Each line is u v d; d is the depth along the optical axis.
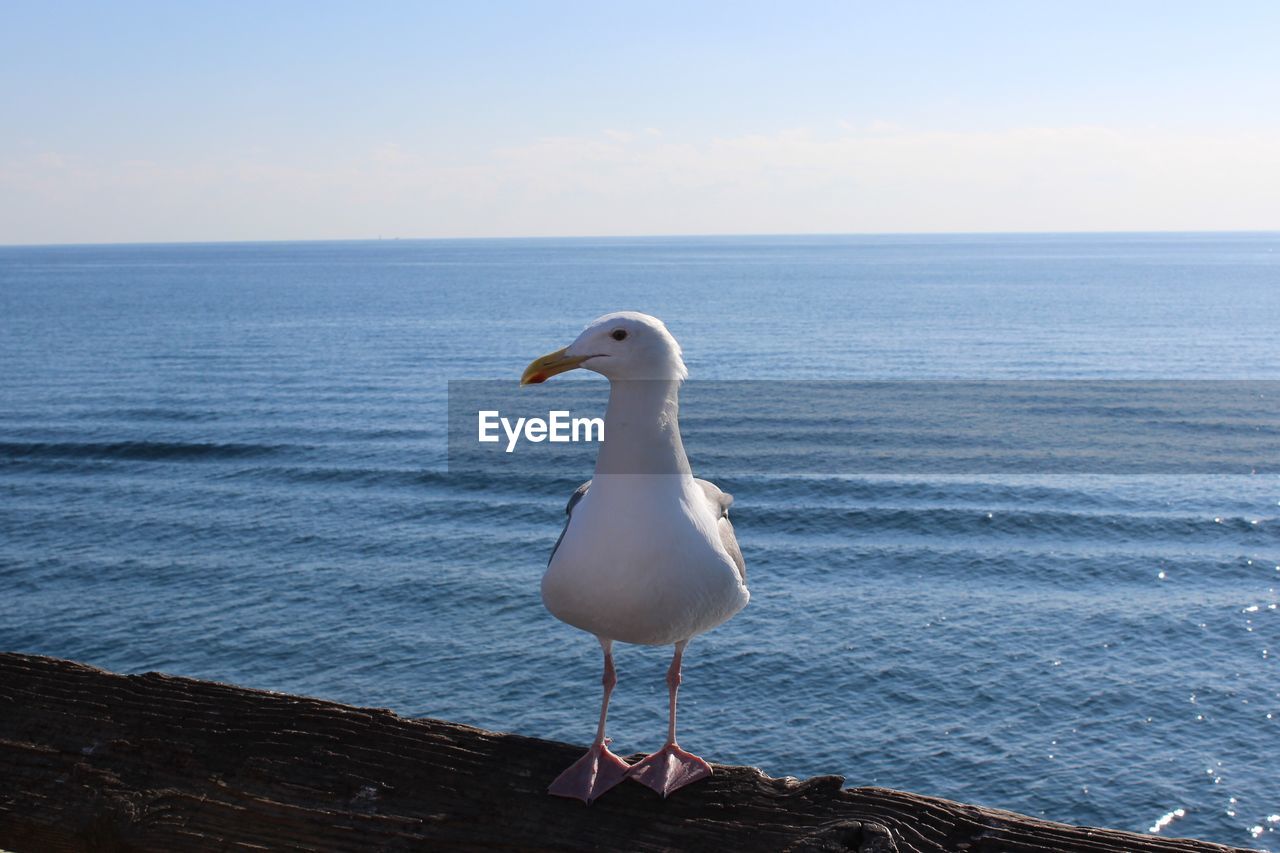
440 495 36.06
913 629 22.47
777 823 3.16
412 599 25.02
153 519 33.22
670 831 3.19
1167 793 16.08
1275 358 74.94
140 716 3.70
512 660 21.17
